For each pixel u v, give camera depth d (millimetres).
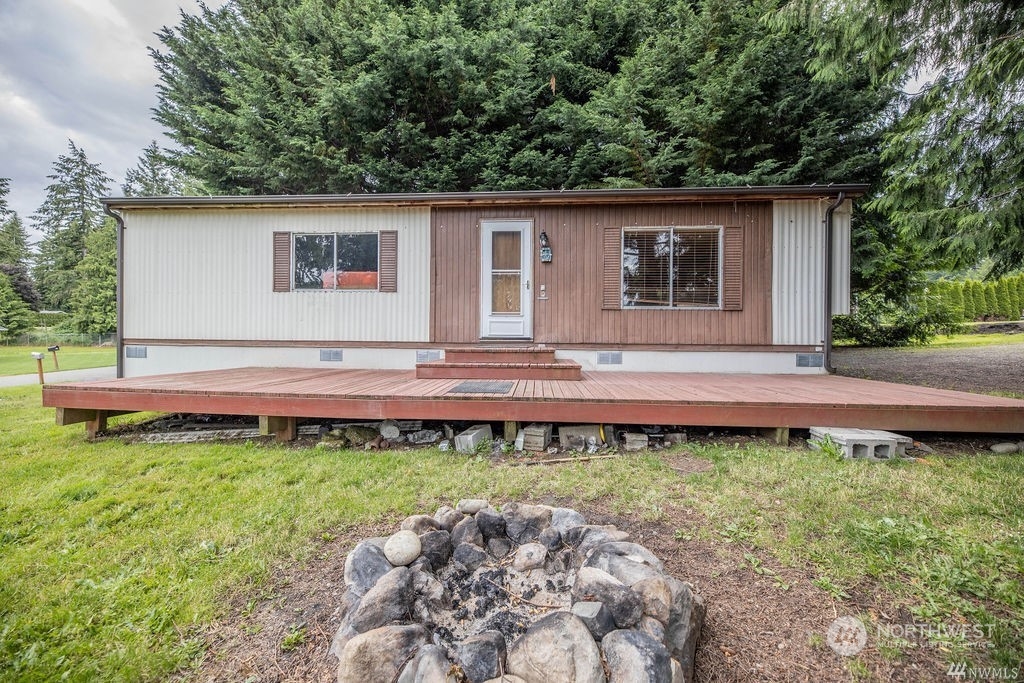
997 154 5430
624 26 10875
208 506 2754
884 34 5750
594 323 6406
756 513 2506
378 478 3121
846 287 6082
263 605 1886
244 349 6801
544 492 2846
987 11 5273
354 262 6672
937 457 3383
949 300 16500
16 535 2463
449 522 2094
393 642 1413
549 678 1263
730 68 9125
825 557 2078
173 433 4383
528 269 6480
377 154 10672
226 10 12891
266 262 6738
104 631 1738
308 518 2570
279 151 10898
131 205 6566
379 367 6656
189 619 1799
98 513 2707
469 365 5219
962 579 1889
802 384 4902
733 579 1964
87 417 4367
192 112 12242
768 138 9820
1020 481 2867
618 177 10016
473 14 11031
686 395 4020
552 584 1813
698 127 9297
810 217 6125
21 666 1573
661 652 1284
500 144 10086
